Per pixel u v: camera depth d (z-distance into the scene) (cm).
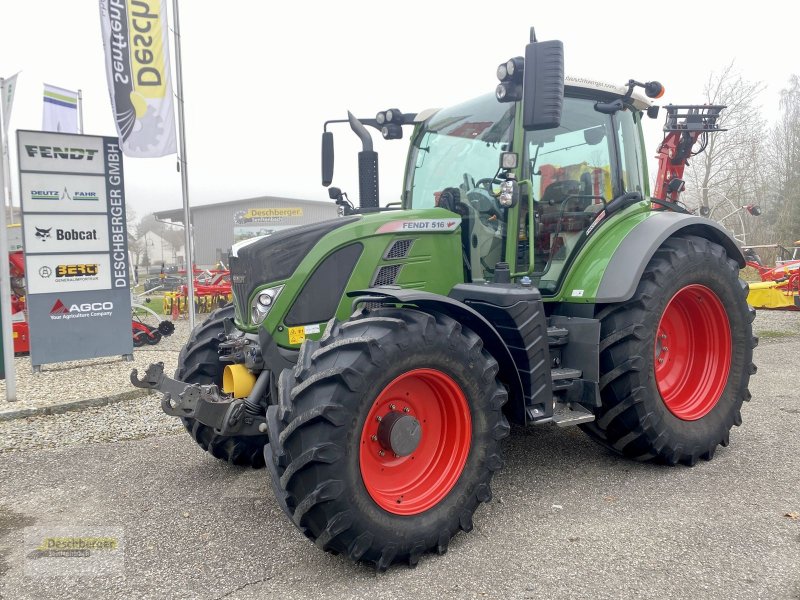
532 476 379
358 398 262
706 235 436
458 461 296
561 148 390
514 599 247
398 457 295
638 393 365
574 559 276
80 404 588
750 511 319
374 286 346
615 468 390
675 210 475
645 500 338
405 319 288
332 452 256
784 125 2961
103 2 767
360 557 264
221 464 423
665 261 381
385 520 269
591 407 371
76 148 765
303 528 268
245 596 255
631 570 265
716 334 417
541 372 333
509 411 337
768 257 2527
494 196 369
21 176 738
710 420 397
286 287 331
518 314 326
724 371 414
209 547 300
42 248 755
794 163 2845
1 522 337
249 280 342
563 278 391
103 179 785
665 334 422
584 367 370
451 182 403
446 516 286
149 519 335
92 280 786
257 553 293
